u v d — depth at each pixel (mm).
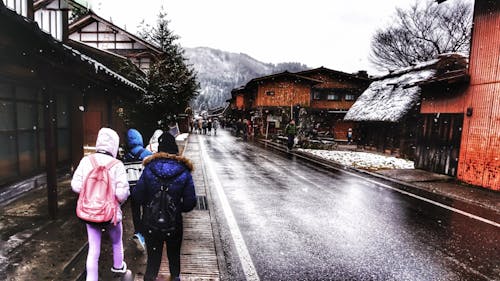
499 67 8344
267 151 17922
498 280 3645
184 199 2908
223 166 11812
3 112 5668
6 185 5676
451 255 4309
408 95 17141
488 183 8555
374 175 10758
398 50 32062
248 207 6398
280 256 4152
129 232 4625
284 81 32812
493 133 8438
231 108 56844
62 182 7406
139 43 19969
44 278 3238
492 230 5340
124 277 3250
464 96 9656
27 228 4539
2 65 5176
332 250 4387
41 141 7012
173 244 2939
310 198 7293
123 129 11055
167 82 11555
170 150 3029
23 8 6395
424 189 8625
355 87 34250
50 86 4773
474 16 9367
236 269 3762
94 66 5215
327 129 33812
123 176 3100
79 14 19797
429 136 11523
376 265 3955
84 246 4004
